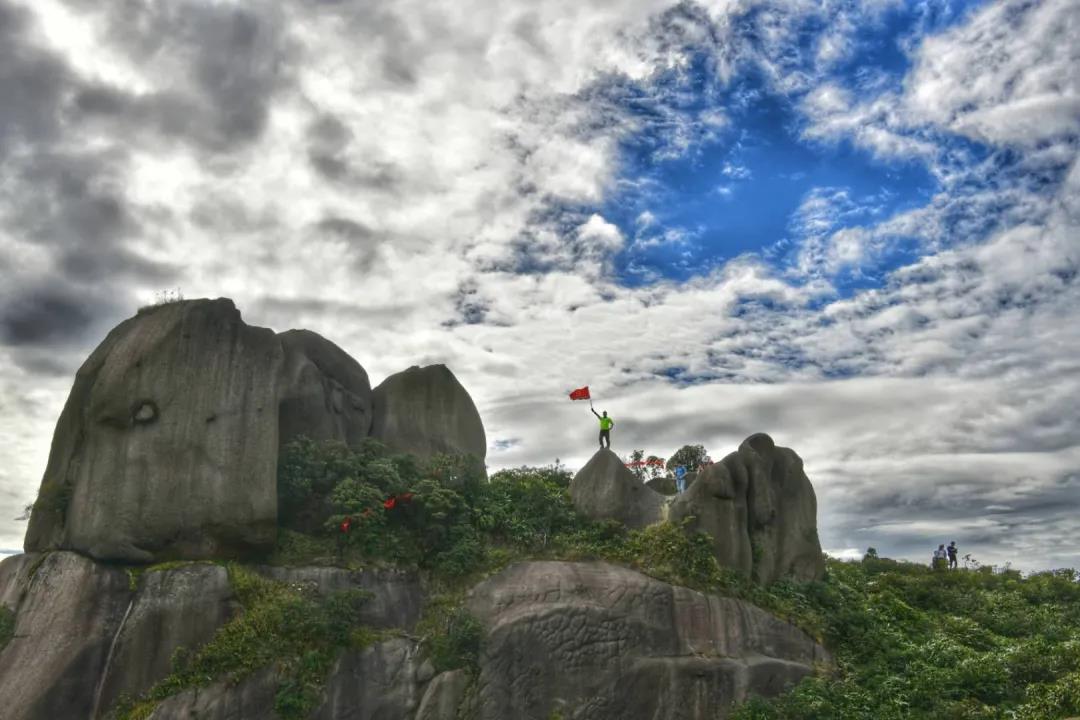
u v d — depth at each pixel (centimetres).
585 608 2559
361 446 2783
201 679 2125
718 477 2995
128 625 2159
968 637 3148
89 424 2352
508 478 3175
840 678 2775
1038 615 3453
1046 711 2536
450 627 2461
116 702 2083
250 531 2344
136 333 2438
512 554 2711
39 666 2086
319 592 2377
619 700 2486
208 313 2466
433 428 2989
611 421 3519
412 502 2661
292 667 2203
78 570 2212
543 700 2431
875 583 3638
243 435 2411
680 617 2667
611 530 2909
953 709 2598
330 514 2559
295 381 2647
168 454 2325
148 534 2261
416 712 2316
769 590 3012
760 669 2652
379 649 2339
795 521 3266
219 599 2242
